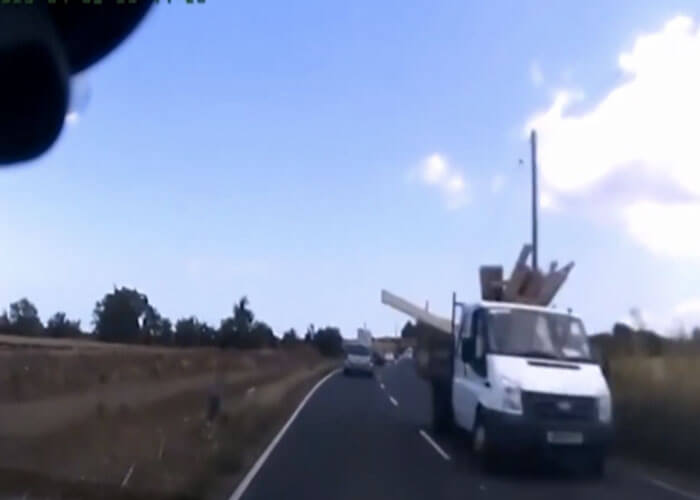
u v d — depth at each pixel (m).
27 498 13.23
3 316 65.31
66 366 41.91
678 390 23.17
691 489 17.58
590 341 21.27
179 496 14.23
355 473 17.95
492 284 25.47
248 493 15.21
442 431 25.30
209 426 23.36
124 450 18.55
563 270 24.92
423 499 15.37
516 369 19.52
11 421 23.19
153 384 40.88
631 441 22.98
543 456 20.39
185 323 81.69
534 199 37.50
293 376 61.34
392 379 64.12
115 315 72.31
